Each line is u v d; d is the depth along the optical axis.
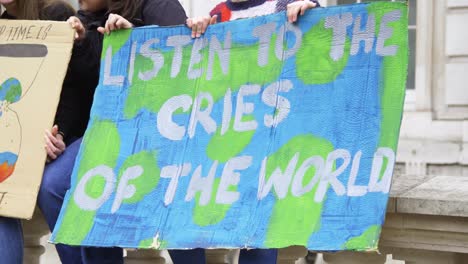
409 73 16.83
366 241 5.75
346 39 6.24
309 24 6.40
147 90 7.04
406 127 16.45
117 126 7.05
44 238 9.89
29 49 7.30
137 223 6.67
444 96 16.33
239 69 6.68
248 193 6.34
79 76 7.56
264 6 6.93
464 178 7.62
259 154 6.40
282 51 6.50
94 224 6.80
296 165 6.21
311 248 5.90
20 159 7.12
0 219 7.07
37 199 7.13
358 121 6.08
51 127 7.11
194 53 6.90
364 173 5.93
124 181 6.85
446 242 6.18
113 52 7.20
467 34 16.28
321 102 6.26
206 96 6.78
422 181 7.36
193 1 17.38
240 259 6.48
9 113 7.23
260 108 6.52
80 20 7.55
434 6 16.53
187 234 6.44
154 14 7.37
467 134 16.02
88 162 7.00
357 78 6.16
